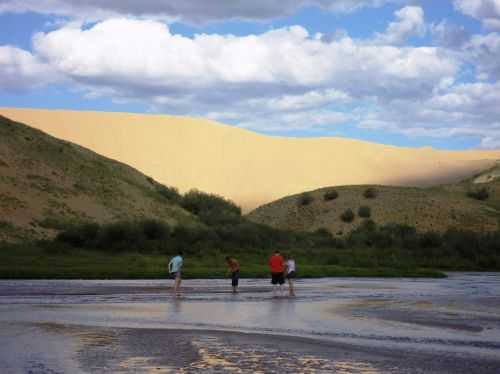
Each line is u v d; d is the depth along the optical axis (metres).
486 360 13.15
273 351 13.76
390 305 24.75
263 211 109.88
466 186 122.12
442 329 17.78
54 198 62.94
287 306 23.67
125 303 23.89
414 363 12.68
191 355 13.13
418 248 78.31
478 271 66.19
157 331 16.38
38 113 157.88
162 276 39.47
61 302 23.78
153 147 149.25
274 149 156.12
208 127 157.38
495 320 20.16
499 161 163.25
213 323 18.34
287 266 28.88
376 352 13.84
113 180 73.44
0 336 15.02
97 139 150.25
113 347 13.86
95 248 52.78
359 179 151.62
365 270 50.59
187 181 140.88
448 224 96.00
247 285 34.88
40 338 14.85
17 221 55.69
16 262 42.69
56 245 50.78
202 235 60.72
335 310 22.48
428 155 173.88
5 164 64.56
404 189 108.62
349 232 94.19
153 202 73.38
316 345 14.62
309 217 102.50
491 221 97.00
